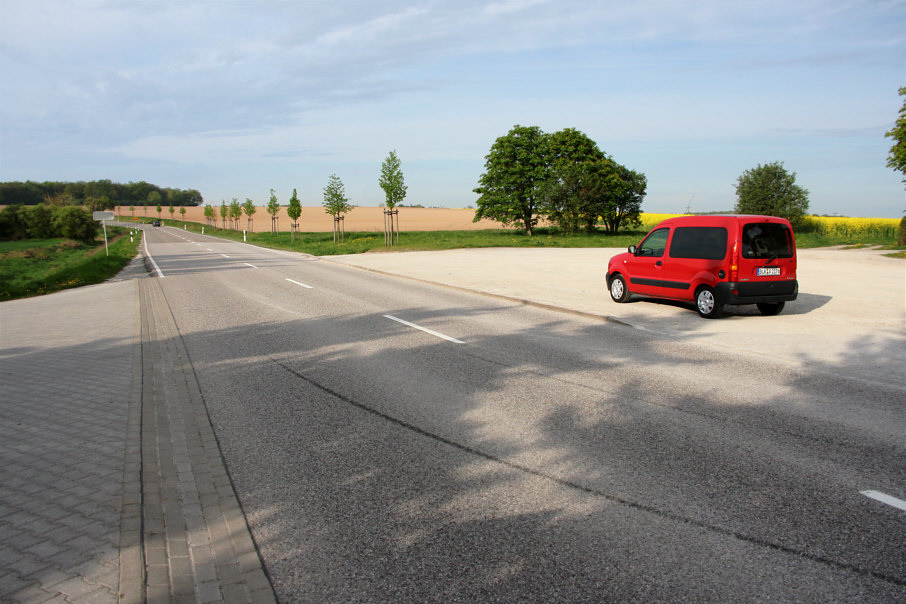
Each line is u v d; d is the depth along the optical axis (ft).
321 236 169.89
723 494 11.95
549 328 30.96
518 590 8.88
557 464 13.57
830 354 24.53
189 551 10.12
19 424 16.83
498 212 158.20
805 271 60.23
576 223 146.00
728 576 9.17
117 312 39.86
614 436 15.25
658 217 215.31
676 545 10.07
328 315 36.11
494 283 51.75
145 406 18.54
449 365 23.07
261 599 8.77
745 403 17.92
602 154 165.37
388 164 109.81
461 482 12.72
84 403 18.90
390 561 9.75
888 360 23.38
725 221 32.55
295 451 14.62
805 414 16.87
